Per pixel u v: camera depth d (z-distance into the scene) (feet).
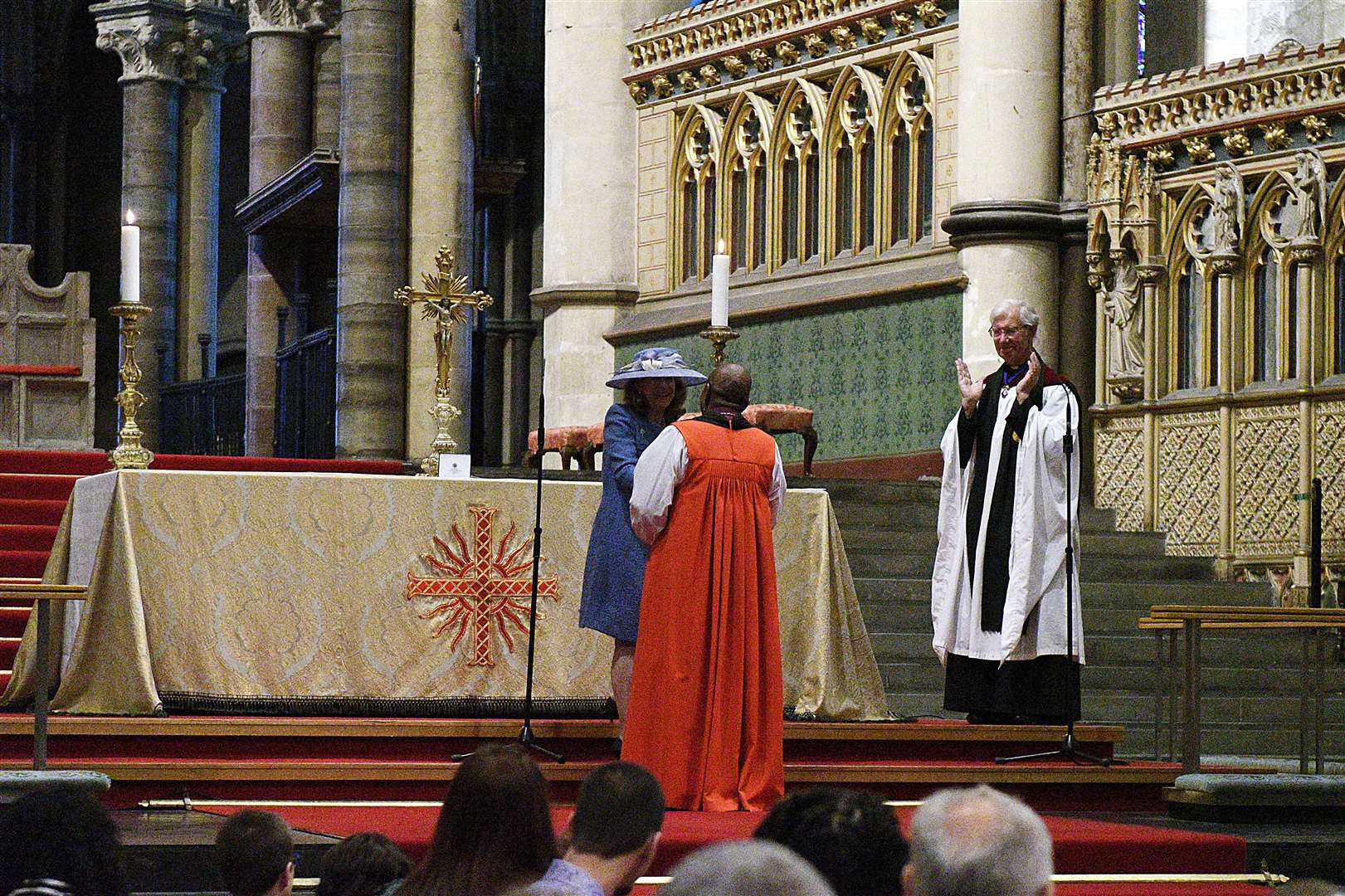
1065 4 99.35
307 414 121.80
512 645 54.80
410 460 104.47
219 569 52.65
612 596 49.62
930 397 101.04
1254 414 91.30
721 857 16.22
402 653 53.72
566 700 55.06
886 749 54.44
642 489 47.75
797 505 57.31
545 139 121.08
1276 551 89.81
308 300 135.54
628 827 27.35
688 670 47.55
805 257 111.34
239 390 157.69
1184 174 94.84
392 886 28.40
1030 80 98.37
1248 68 91.30
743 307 112.27
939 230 102.89
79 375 95.04
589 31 118.93
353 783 49.42
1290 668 82.28
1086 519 95.76
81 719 48.96
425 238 104.99
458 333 105.81
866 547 86.58
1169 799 51.26
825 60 109.81
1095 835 44.52
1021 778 53.01
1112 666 81.10
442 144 105.19
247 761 49.26
